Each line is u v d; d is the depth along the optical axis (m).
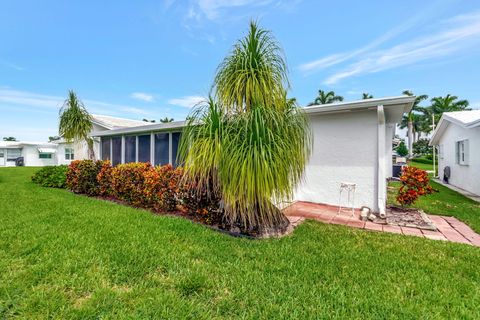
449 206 6.33
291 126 3.77
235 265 2.78
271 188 3.48
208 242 3.42
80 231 3.69
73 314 1.96
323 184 6.25
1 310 1.98
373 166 5.70
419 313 2.04
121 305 2.08
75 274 2.49
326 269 2.72
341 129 6.05
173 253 3.02
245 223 3.77
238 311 2.04
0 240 3.32
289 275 2.59
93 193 7.04
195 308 2.06
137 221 4.26
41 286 2.31
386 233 4.04
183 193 4.64
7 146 24.73
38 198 6.38
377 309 2.08
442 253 3.21
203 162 3.70
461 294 2.32
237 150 3.51
